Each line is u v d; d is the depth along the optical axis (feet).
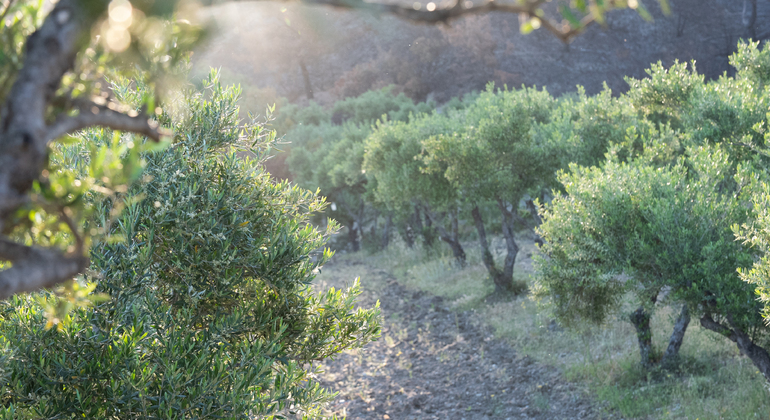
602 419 33.71
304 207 22.39
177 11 2.94
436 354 51.70
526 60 251.80
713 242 27.99
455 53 252.21
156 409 14.66
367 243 125.59
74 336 14.70
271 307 19.52
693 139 39.68
